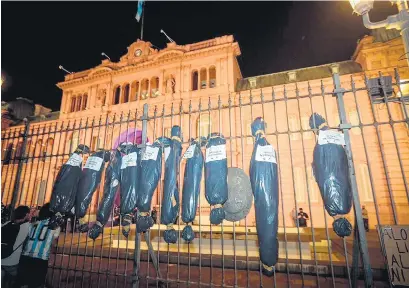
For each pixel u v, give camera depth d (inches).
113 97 946.1
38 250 182.5
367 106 662.5
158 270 160.4
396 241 121.0
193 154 159.2
